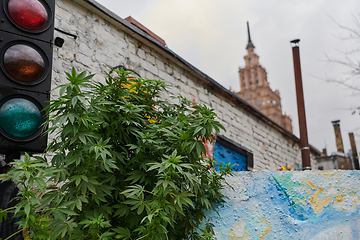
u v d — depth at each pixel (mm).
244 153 6102
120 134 2002
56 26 3119
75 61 3236
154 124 2086
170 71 4605
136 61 4020
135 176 1926
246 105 6363
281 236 2174
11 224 1743
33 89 1920
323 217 2127
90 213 1739
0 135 1758
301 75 6973
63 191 1723
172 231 2076
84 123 1640
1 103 1794
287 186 2270
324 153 18766
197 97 5102
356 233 2033
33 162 1634
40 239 1504
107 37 3676
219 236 2285
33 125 1878
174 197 1854
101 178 1892
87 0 3385
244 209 2311
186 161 2047
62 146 1843
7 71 1845
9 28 1906
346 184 2146
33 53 1956
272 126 7508
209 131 1932
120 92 2068
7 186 1777
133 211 1932
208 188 2217
